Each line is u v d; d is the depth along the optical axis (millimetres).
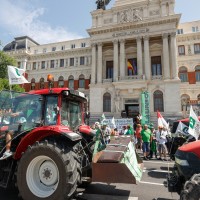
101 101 37219
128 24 36688
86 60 45594
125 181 4992
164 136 13734
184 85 38781
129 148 5930
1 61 29250
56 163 4906
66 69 46875
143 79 34688
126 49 39438
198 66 39031
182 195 4254
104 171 5129
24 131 5852
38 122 5840
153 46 38031
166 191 6707
